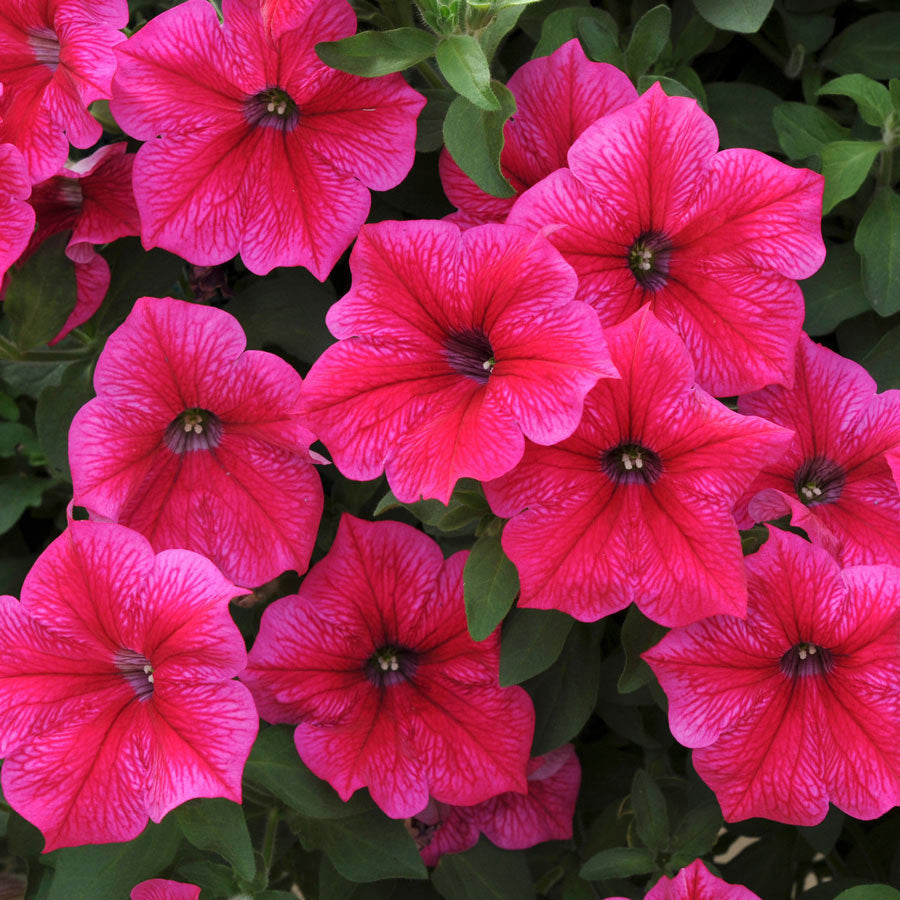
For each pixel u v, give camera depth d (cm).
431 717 73
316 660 72
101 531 69
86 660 70
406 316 68
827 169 72
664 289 69
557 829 77
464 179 71
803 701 69
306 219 70
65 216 73
